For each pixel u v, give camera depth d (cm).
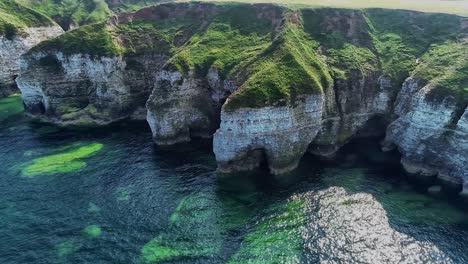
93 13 15862
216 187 6588
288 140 7050
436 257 4997
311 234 5425
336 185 6569
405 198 6209
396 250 5116
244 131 6850
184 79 8369
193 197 6303
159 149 7994
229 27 9962
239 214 5875
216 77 8425
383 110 8019
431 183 6619
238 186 6619
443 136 6656
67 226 5644
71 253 5128
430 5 10250
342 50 8712
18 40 11944
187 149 8000
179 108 8275
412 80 7525
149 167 7244
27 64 9756
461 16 8881
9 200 6272
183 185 6644
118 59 9538
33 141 8400
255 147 7025
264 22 9812
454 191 6381
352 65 8275
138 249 5184
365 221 5672
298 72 7488
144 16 11038
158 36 10400
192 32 10350
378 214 5825
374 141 7969
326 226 5578
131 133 8781
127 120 9462
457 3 10581
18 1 14750
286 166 7031
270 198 6259
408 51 8525
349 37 9112
